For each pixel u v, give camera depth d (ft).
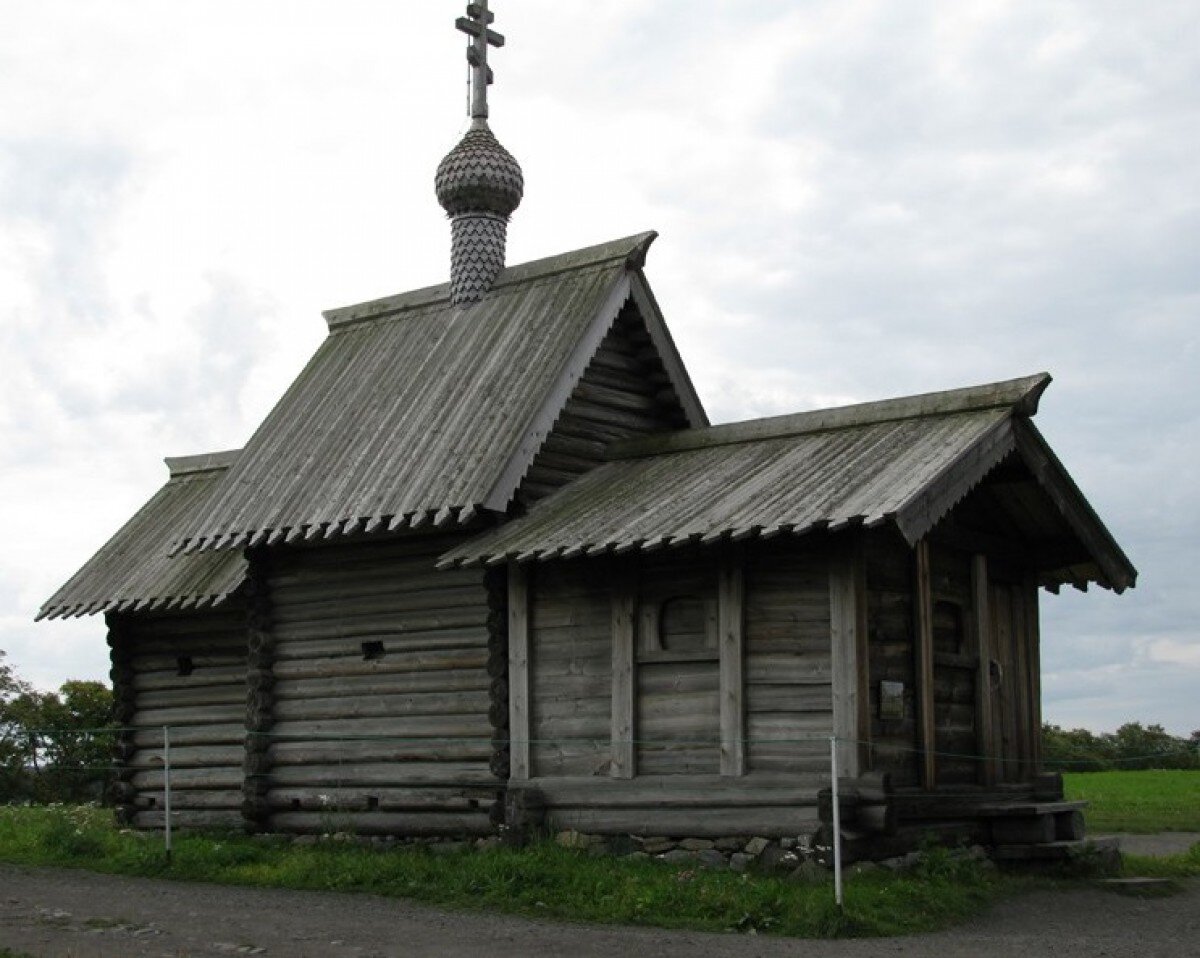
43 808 86.02
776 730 56.29
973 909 52.08
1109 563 66.64
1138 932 49.29
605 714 60.18
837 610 55.42
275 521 67.92
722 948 44.52
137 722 76.84
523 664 62.23
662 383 72.79
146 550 79.66
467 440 65.62
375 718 67.26
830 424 62.69
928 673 59.26
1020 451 59.88
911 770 58.34
